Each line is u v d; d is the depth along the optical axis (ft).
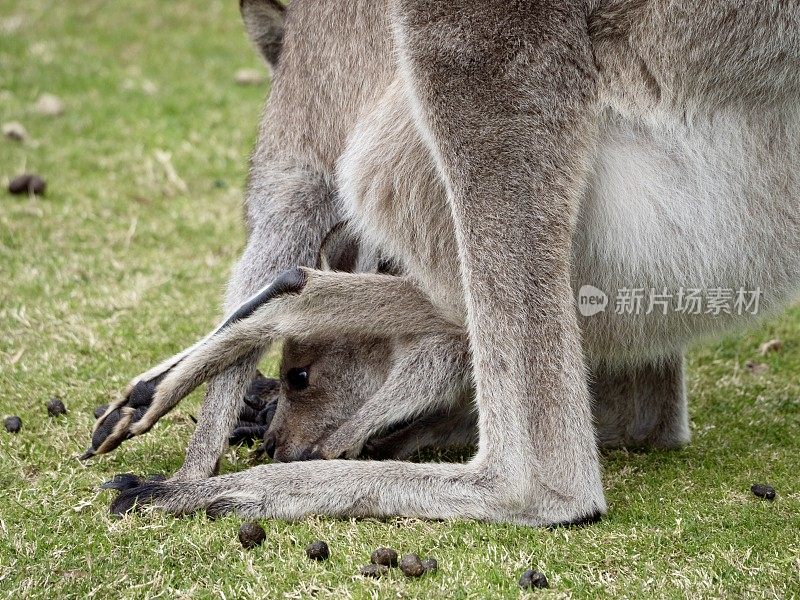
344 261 37.22
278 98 38.58
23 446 34.47
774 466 33.81
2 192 58.29
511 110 29.78
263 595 26.20
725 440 36.70
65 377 39.55
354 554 27.89
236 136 67.46
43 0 87.92
